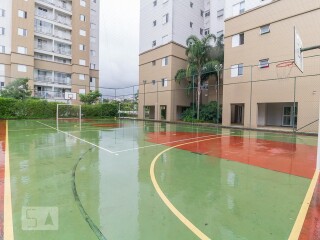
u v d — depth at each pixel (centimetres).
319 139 466
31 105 2455
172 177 487
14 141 932
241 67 1780
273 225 287
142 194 386
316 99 1409
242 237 259
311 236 262
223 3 2569
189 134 1332
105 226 280
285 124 1877
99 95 3228
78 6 4025
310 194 395
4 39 3228
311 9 1449
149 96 2780
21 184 426
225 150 816
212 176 498
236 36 1884
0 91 2617
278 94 1596
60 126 1703
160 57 2636
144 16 2898
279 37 1611
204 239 254
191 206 341
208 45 2191
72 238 254
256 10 1742
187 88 2369
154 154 732
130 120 2750
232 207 339
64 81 3969
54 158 645
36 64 3594
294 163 625
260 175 509
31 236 258
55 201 352
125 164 593
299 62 623
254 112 1728
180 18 2609
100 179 464
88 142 949
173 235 261
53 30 3828
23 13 3300
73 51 3975
